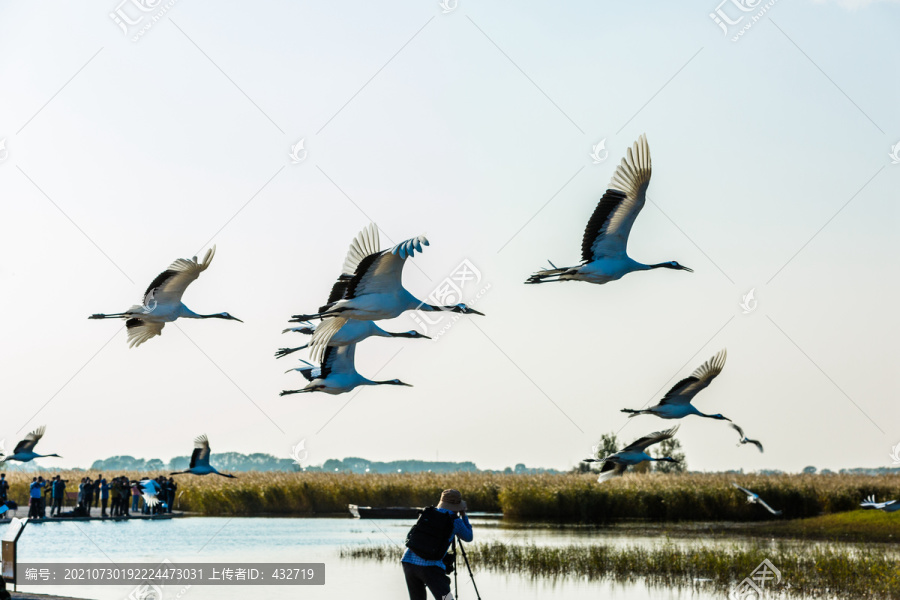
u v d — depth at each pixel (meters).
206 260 19.97
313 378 23.98
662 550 34.53
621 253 19.98
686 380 22.92
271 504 60.88
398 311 19.14
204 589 26.52
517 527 50.44
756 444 23.23
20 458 34.38
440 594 13.36
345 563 31.84
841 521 51.47
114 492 51.22
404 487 63.38
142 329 21.34
